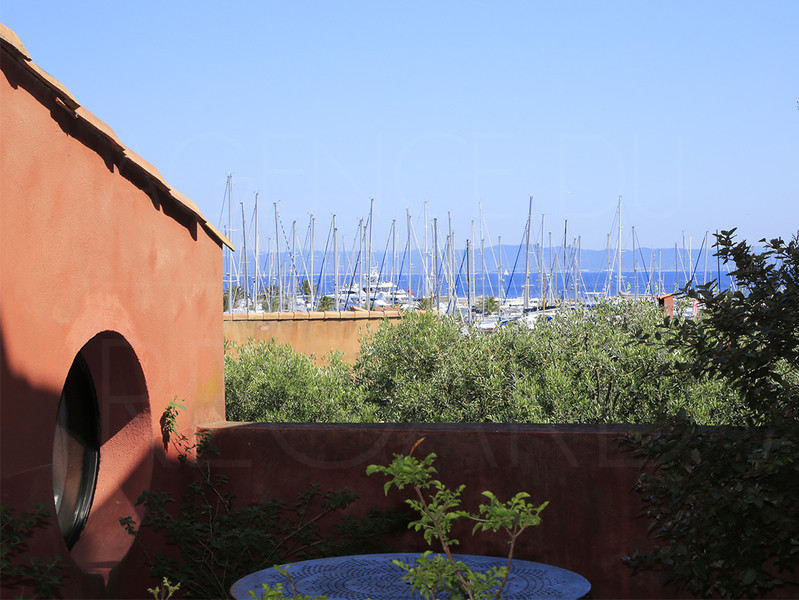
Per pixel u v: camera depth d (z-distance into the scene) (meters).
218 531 5.01
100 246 4.20
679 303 4.57
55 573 3.73
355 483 4.98
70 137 3.94
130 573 4.51
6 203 3.45
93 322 4.12
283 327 13.77
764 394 3.80
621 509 4.58
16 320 3.51
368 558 3.78
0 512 3.35
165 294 4.92
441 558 2.77
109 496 4.67
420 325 11.54
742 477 3.47
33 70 3.57
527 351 9.74
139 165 4.48
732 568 3.62
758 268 3.76
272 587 3.27
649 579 4.54
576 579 3.33
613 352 8.80
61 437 4.58
